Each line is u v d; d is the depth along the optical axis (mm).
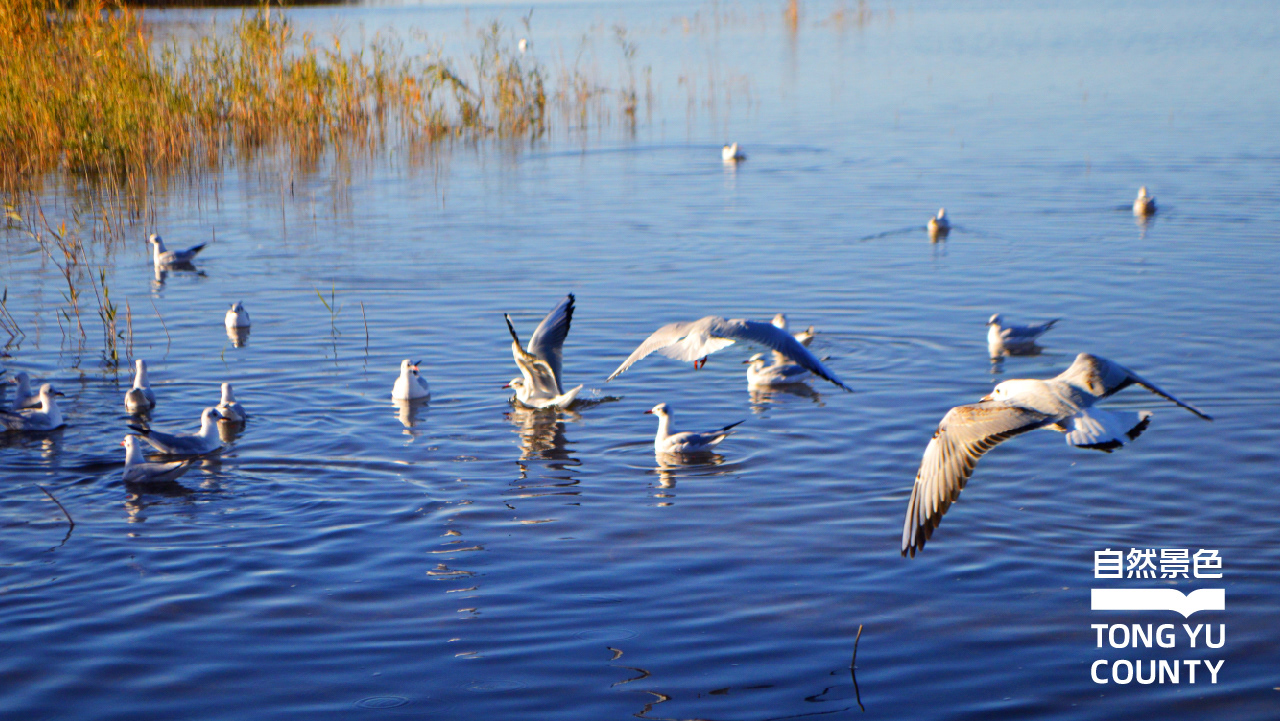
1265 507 13039
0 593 11570
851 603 11234
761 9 108312
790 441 15695
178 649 10516
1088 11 102312
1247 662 10109
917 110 49375
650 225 29812
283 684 9938
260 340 20781
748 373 18281
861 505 13531
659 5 118688
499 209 32125
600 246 27562
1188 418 15820
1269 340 19156
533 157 40719
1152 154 37438
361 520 13367
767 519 13227
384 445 15805
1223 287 22703
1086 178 34344
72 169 37031
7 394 18125
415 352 20016
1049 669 10047
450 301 23062
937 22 94688
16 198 32938
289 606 11312
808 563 12094
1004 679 9898
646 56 68562
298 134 41656
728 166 38188
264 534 12992
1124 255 25672
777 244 27547
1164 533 12523
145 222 30734
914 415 16484
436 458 15336
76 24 37000
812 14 103875
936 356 19203
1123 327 20344
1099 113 46719
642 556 12352
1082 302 22109
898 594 11398
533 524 13227
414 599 11438
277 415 17000
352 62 44906
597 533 12953
